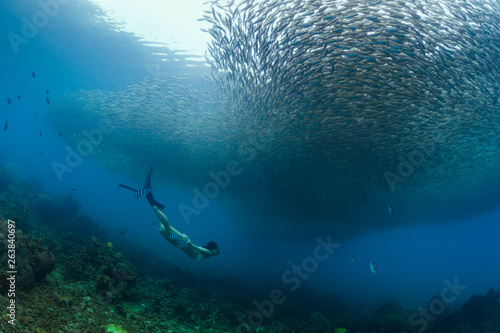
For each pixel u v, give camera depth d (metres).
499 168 22.23
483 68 11.26
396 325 13.45
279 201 27.38
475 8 10.85
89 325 5.86
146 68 29.58
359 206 26.67
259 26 11.52
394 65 10.89
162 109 22.41
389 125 13.99
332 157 17.41
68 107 28.50
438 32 10.41
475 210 38.69
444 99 11.84
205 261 31.27
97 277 8.52
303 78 11.94
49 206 19.98
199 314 10.12
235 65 13.77
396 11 9.84
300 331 11.84
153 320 8.25
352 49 10.74
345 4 9.91
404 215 31.42
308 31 10.67
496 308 16.17
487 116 14.38
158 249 31.11
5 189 18.55
